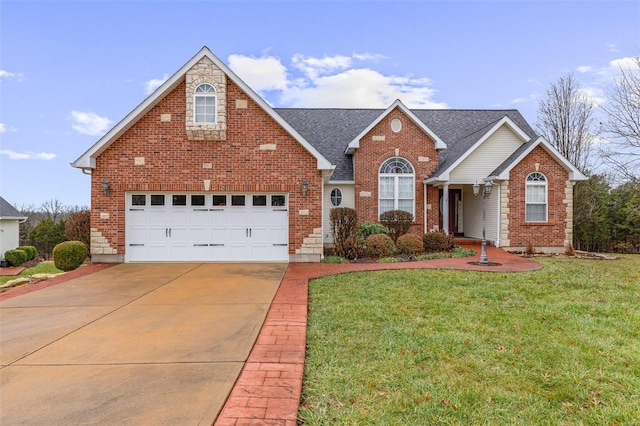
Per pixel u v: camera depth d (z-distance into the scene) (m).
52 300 7.33
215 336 5.21
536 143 15.00
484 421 3.14
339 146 18.19
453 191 19.23
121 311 6.52
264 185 12.31
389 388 3.70
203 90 12.10
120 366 4.22
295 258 12.39
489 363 4.29
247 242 12.48
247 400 3.41
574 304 6.83
